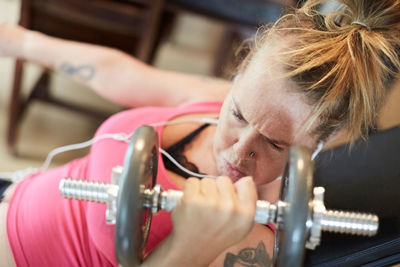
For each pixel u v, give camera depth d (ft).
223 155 2.24
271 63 1.85
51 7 4.35
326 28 1.93
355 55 1.82
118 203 1.48
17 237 2.45
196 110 2.71
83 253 2.34
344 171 2.77
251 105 1.90
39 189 2.64
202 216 1.58
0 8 6.74
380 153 2.81
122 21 4.51
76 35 4.63
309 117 1.83
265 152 2.06
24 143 5.53
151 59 5.14
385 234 2.19
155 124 2.56
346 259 2.24
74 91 6.15
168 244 1.73
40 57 3.41
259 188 2.40
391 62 1.98
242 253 2.18
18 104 4.93
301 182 1.49
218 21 4.76
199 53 7.54
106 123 2.73
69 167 2.75
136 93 3.22
